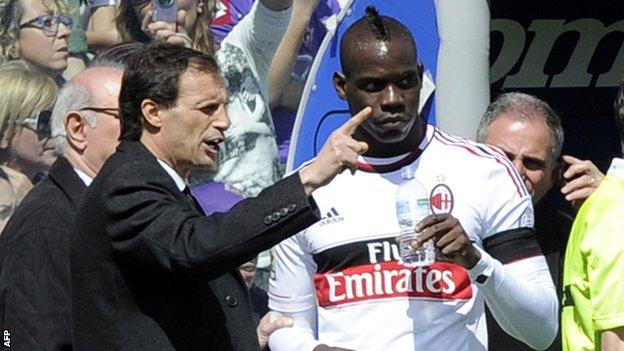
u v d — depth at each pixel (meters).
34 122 17.44
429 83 18.86
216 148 12.24
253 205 11.47
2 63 17.42
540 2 28.61
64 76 17.72
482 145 15.28
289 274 15.04
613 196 12.24
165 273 11.66
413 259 14.18
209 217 11.53
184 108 12.02
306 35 18.98
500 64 28.61
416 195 14.13
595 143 29.22
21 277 13.26
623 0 28.98
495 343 16.20
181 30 18.09
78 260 12.02
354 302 14.55
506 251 14.87
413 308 14.43
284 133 19.05
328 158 11.60
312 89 18.41
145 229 11.52
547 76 28.86
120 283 11.80
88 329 11.95
